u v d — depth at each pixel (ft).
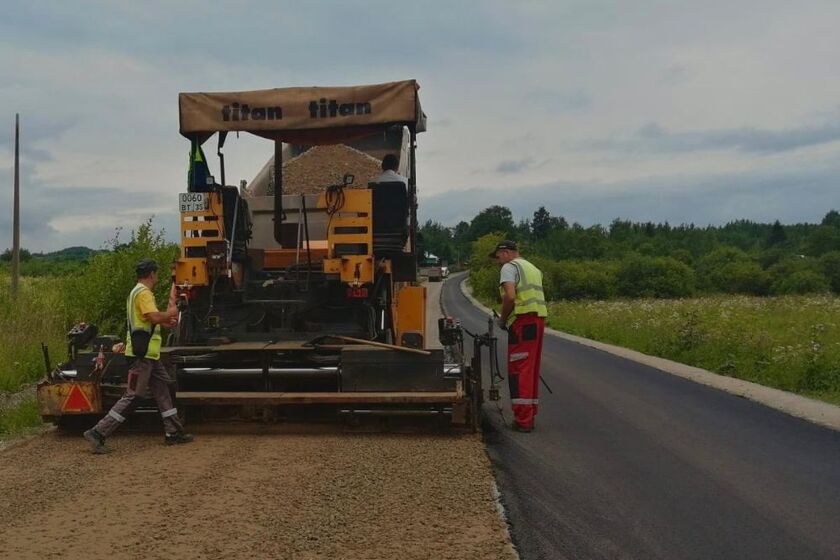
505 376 44.55
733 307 108.27
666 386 39.93
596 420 30.12
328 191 28.14
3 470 22.09
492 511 18.38
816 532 17.20
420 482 20.76
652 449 25.05
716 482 21.13
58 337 49.16
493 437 26.89
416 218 31.71
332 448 24.50
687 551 16.05
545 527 17.40
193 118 28.32
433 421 26.40
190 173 29.32
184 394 26.08
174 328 28.04
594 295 222.69
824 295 169.99
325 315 29.66
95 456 23.63
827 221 514.27
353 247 28.19
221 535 16.66
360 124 28.12
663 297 225.35
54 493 19.74
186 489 20.06
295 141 29.78
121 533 16.80
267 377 26.81
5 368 40.09
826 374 39.52
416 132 31.22
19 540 16.39
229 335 28.86
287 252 30.73
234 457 23.34
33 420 28.99
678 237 450.71
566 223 519.60
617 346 68.03
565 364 50.72
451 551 15.80
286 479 20.94
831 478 21.57
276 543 16.20
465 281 298.97
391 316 30.32
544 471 22.21
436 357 25.90
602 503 19.21
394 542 16.29
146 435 26.66
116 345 27.14
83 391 25.76
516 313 27.94
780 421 29.99
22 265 108.37
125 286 58.29
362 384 25.94
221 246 28.09
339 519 17.74
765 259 279.28
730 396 36.47
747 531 17.22
